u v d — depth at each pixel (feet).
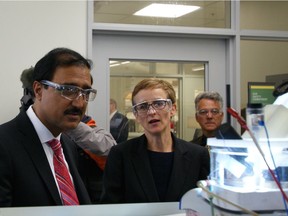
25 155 3.46
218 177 2.30
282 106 2.36
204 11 9.43
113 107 9.20
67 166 4.09
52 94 3.49
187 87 9.69
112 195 4.38
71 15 8.53
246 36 9.64
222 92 9.77
